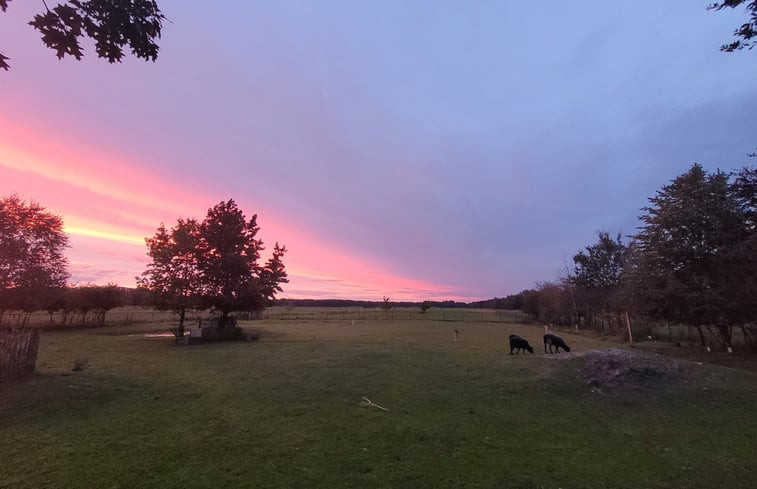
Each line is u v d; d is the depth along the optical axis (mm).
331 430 7789
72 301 39344
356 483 5480
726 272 19969
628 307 28828
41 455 6234
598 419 8883
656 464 6371
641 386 10758
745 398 10016
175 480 5457
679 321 22906
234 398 10141
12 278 30312
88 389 10242
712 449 7090
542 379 11953
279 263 33031
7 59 3736
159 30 4250
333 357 17609
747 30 5855
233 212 30953
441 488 5367
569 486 5520
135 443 6844
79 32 3945
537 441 7371
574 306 50781
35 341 12008
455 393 10984
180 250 28062
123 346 22078
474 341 26891
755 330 20766
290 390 11133
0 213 29516
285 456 6422
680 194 22625
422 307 83188
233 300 29281
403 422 8383
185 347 22234
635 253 28906
